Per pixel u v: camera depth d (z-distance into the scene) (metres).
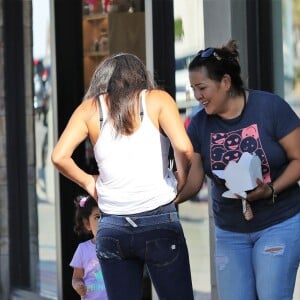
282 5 19.42
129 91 13.61
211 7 19.89
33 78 27.12
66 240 24.77
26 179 27.81
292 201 14.55
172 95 21.69
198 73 14.47
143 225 13.47
